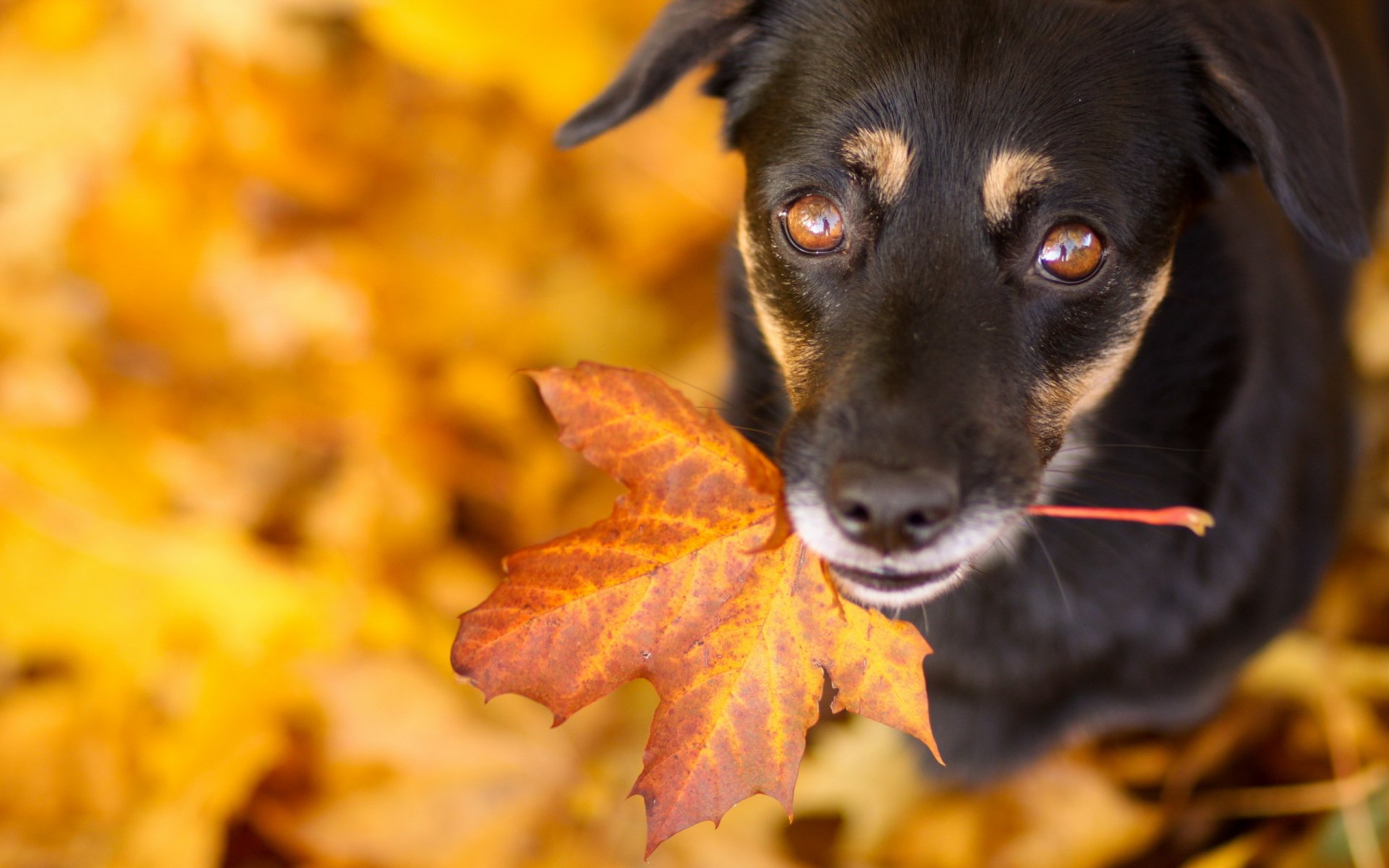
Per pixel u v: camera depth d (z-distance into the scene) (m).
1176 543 0.62
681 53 0.61
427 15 0.79
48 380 0.76
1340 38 0.70
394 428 0.76
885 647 0.50
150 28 0.81
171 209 0.80
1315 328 0.65
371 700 0.67
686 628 0.49
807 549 0.50
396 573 0.73
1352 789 0.65
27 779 0.67
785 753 0.49
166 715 0.69
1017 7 0.57
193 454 0.75
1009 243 0.56
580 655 0.49
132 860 0.64
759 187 0.59
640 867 0.66
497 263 0.82
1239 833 0.68
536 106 0.84
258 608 0.70
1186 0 0.58
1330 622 0.72
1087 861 0.67
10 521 0.71
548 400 0.49
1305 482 0.64
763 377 0.63
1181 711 0.66
